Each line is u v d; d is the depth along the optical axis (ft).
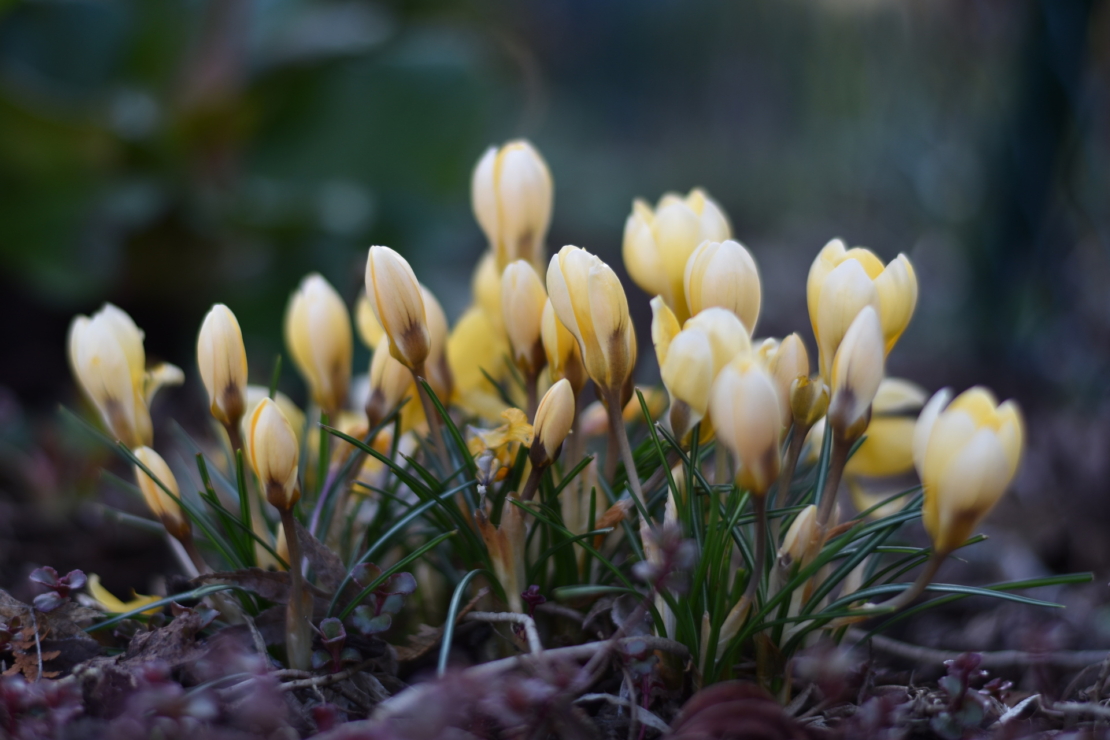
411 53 4.44
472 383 1.66
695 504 1.47
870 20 6.27
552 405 1.41
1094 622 1.91
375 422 1.56
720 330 1.37
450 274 5.10
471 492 1.53
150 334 4.08
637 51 10.20
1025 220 3.91
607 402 1.42
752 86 8.20
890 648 1.61
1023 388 3.89
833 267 1.43
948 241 4.90
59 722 1.34
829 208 7.20
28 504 2.50
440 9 5.49
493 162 1.61
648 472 1.59
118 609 1.55
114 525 2.39
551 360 1.48
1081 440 2.79
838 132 6.96
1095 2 3.52
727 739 1.34
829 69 7.06
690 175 8.77
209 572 1.53
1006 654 1.57
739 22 8.31
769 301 5.99
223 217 3.70
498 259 1.62
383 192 4.35
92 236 3.78
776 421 1.31
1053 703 1.46
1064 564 2.28
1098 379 3.42
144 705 1.30
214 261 3.91
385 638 1.58
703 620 1.42
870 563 1.56
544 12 10.82
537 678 1.36
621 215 8.47
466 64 4.46
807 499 1.54
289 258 4.00
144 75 4.40
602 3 10.61
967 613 2.00
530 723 1.35
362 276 1.83
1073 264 3.76
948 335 4.65
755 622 1.40
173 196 3.64
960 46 4.58
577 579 1.53
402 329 1.43
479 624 1.56
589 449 1.80
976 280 4.28
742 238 7.97
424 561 1.59
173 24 4.35
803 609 1.44
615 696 1.46
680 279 1.51
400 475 1.44
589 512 1.49
